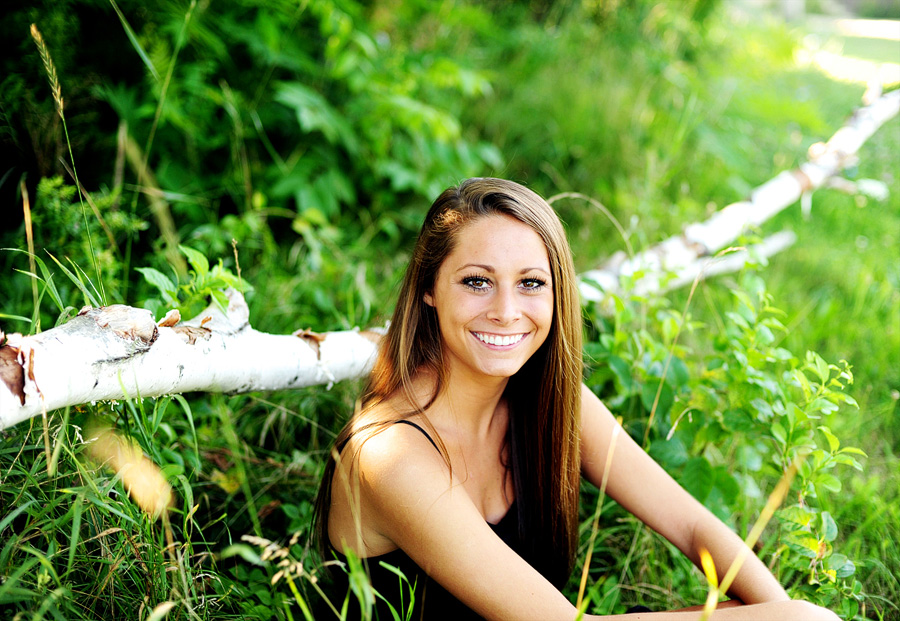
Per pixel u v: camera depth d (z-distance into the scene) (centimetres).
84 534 169
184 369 174
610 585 219
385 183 418
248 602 189
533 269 168
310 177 384
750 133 594
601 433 201
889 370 337
